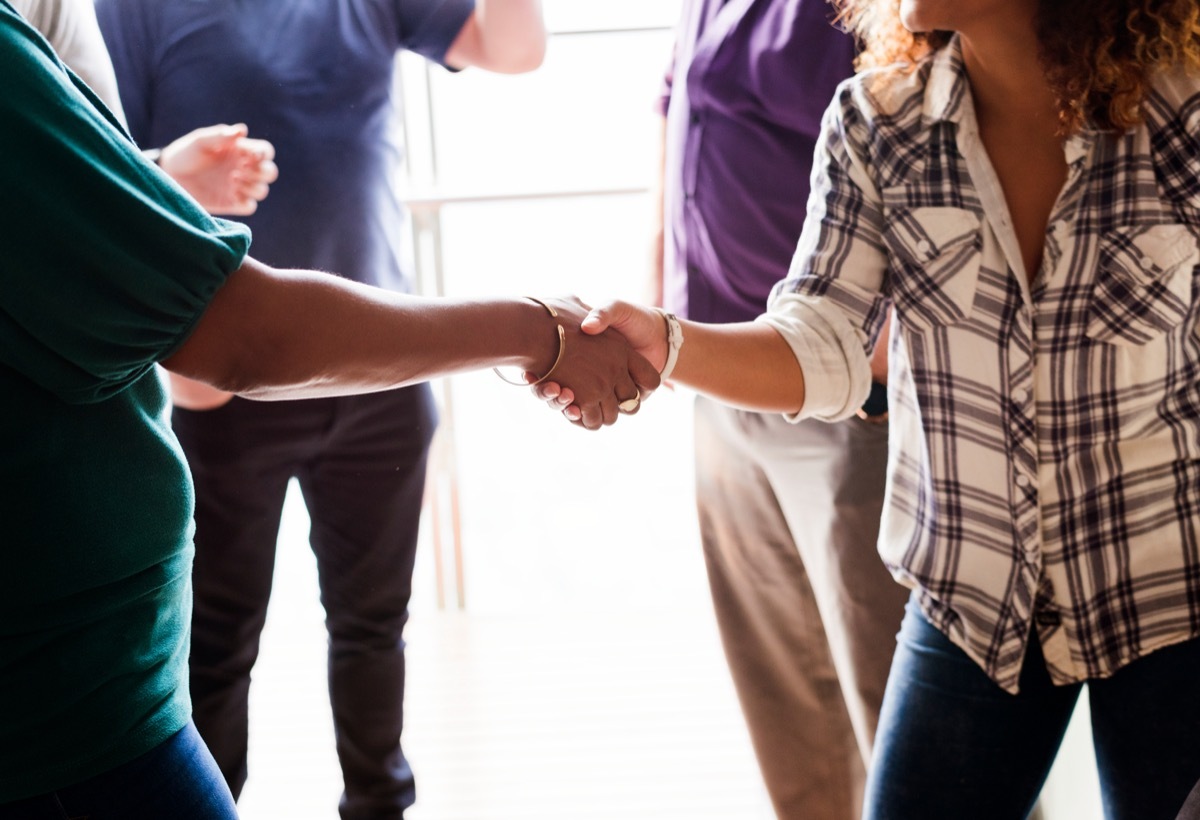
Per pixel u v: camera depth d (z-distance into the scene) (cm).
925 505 129
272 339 92
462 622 365
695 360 132
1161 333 118
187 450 208
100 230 80
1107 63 115
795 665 202
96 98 90
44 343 80
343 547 221
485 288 497
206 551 211
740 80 183
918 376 128
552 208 494
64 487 84
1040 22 118
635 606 373
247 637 216
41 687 85
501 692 314
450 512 370
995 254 125
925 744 129
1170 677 119
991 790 128
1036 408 123
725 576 205
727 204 189
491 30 216
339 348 96
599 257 500
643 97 436
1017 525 123
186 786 94
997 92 125
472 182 361
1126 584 121
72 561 85
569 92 436
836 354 133
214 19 207
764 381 132
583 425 131
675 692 310
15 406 81
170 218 83
